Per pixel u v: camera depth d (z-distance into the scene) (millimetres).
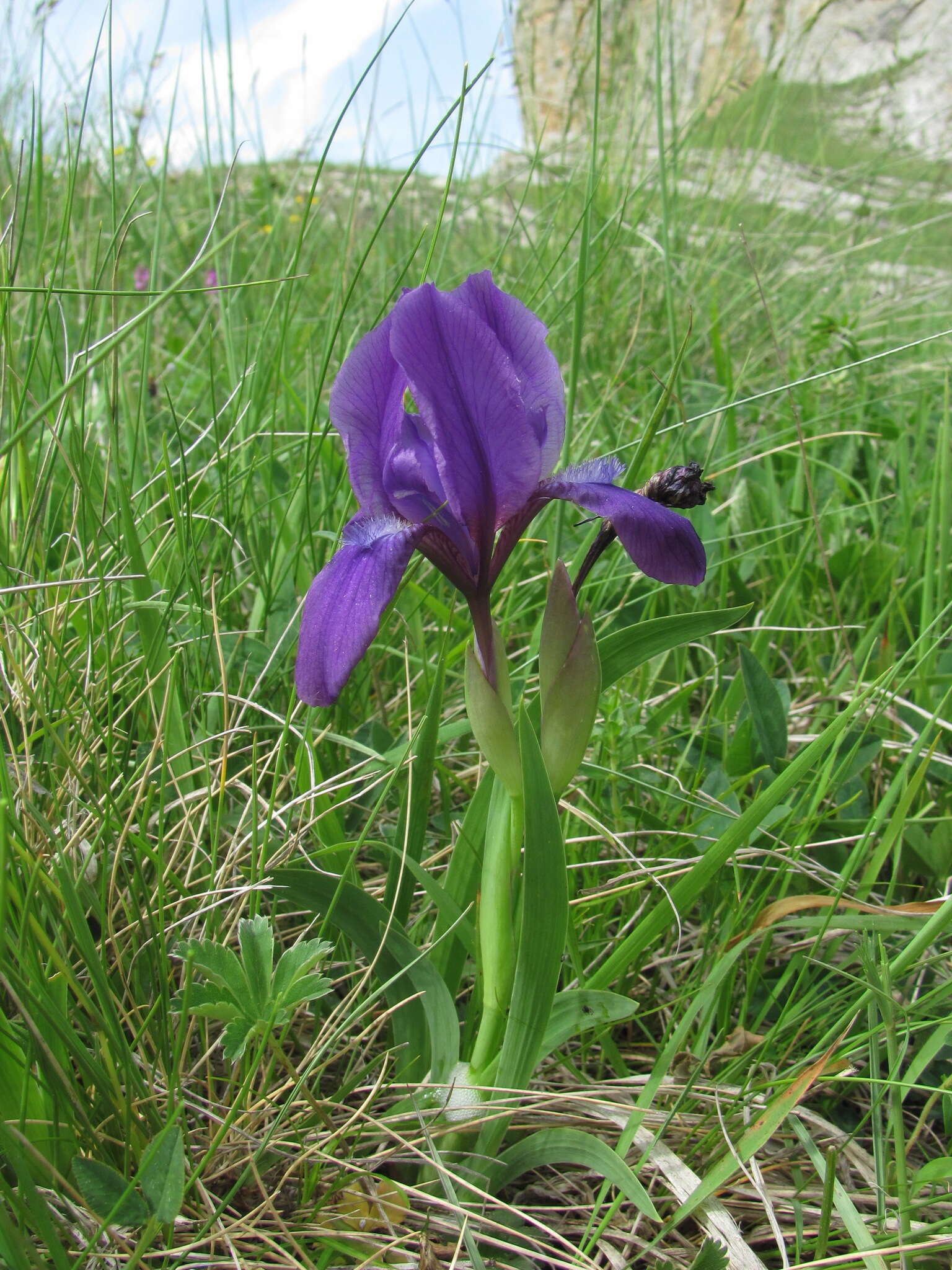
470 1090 185
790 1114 192
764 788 263
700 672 347
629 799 279
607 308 533
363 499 177
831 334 517
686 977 246
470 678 176
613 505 173
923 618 304
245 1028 162
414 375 166
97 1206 146
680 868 240
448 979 212
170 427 382
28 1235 146
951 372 495
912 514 402
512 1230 170
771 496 398
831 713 303
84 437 263
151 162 649
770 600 379
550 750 177
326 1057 209
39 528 239
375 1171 200
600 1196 177
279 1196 178
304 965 164
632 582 347
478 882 209
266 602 285
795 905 209
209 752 253
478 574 177
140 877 203
